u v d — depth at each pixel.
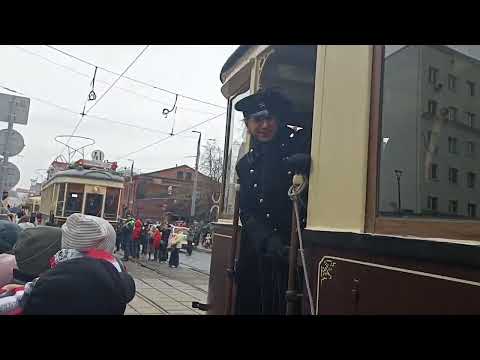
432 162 2.00
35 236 2.88
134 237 15.67
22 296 2.38
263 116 3.51
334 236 2.47
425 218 2.00
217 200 4.86
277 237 3.37
